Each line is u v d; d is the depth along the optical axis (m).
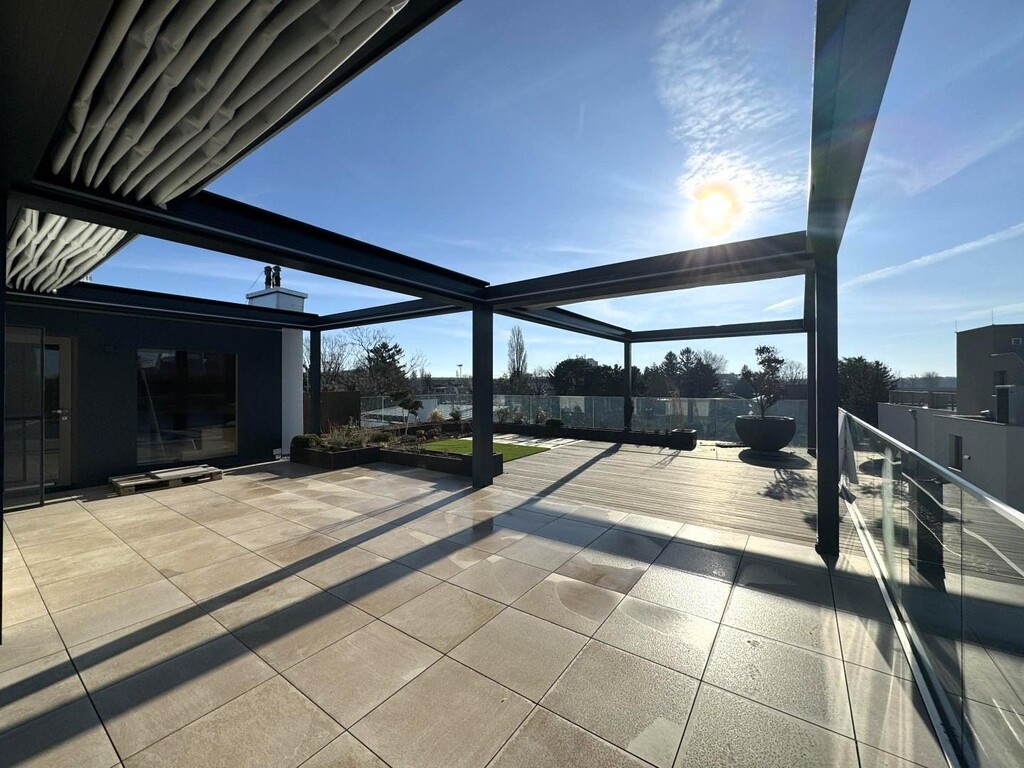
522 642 2.77
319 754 1.96
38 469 6.24
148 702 2.28
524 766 1.90
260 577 3.67
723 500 6.06
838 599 3.30
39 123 2.14
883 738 2.03
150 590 3.46
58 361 6.81
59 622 3.02
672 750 1.97
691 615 3.08
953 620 2.21
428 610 3.15
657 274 5.10
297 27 1.90
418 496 6.23
